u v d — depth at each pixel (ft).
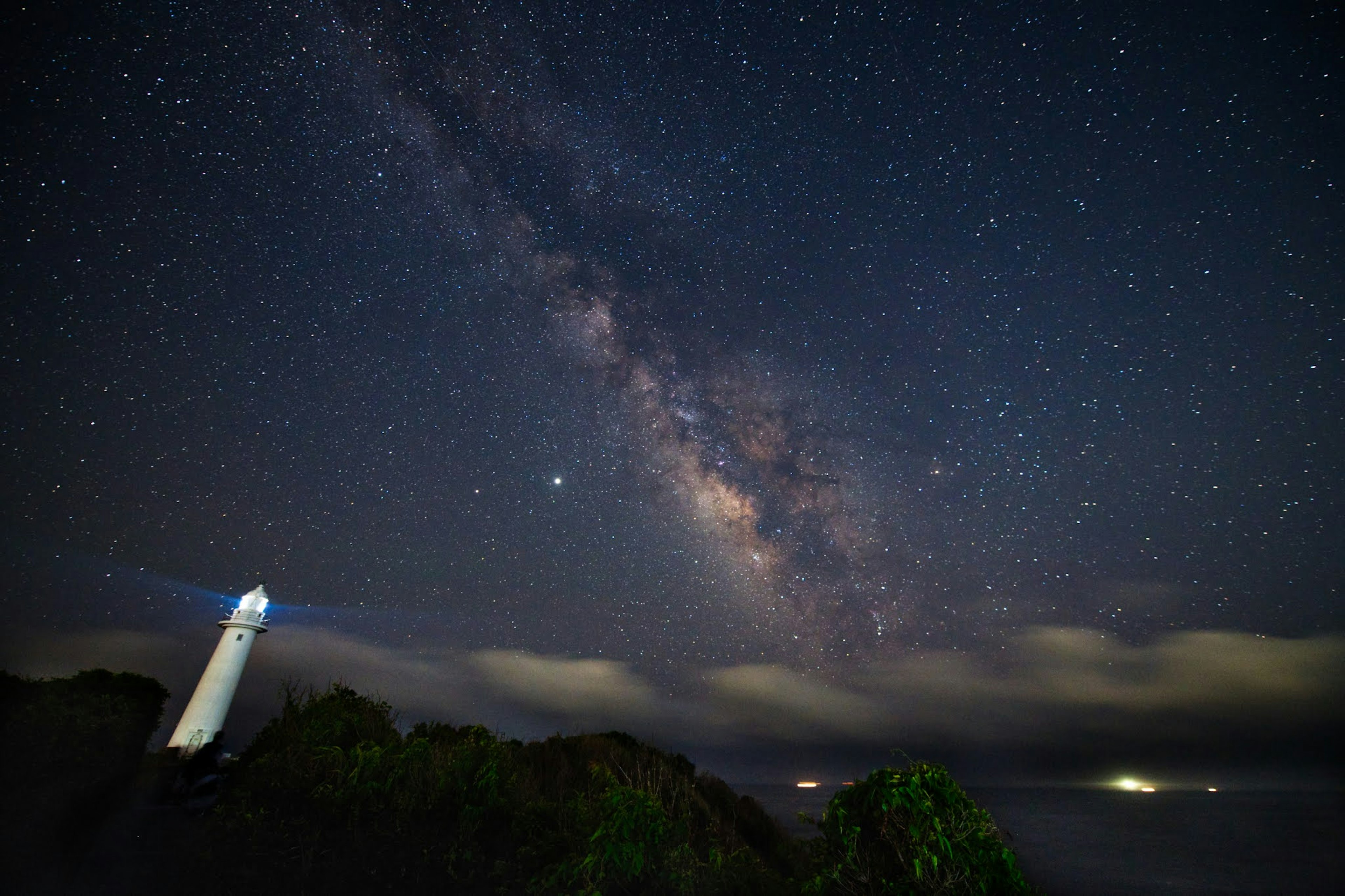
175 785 25.04
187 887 17.43
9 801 19.66
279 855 18.21
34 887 17.88
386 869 18.12
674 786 28.53
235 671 104.27
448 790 21.39
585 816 20.26
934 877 12.86
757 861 20.92
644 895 17.24
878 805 13.89
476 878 18.10
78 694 24.36
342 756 22.16
